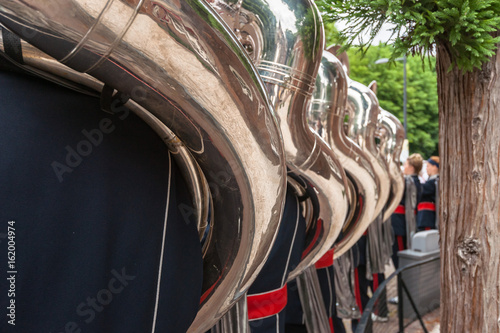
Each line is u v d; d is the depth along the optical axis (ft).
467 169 5.28
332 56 7.83
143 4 2.40
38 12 2.26
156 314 2.95
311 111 7.70
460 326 5.45
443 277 5.63
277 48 4.96
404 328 10.59
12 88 2.55
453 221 5.45
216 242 3.55
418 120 78.74
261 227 3.44
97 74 2.56
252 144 3.10
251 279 3.72
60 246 2.54
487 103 5.09
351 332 13.24
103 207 2.68
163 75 2.62
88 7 2.29
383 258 14.96
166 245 2.99
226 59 2.79
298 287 7.90
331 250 9.59
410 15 4.22
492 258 5.24
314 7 5.02
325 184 5.98
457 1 4.17
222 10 4.74
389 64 4.94
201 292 3.59
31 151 2.48
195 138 2.96
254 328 5.30
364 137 11.27
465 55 4.75
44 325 2.50
